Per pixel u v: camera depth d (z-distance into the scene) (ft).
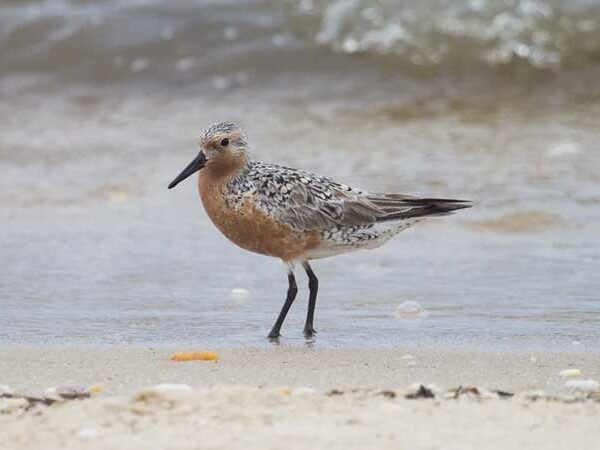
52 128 68.64
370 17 80.18
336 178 56.65
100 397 29.48
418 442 24.48
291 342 36.19
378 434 24.95
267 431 25.16
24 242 49.08
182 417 26.21
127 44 79.61
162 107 72.74
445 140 63.93
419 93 74.33
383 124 67.62
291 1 82.17
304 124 67.87
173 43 79.61
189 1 83.56
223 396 27.78
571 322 38.24
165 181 58.59
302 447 24.12
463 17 79.77
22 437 25.08
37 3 85.05
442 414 26.55
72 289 42.70
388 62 77.46
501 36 78.28
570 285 42.70
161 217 53.06
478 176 57.16
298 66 77.41
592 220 50.90
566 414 26.71
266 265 46.21
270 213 36.78
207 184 37.50
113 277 44.32
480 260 46.21
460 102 72.38
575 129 65.82
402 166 58.85
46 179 59.00
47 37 80.38
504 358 34.04
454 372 32.55
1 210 54.03
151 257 47.09
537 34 78.38
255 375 32.27
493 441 24.63
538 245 48.06
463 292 42.14
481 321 38.45
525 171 57.88
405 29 79.25
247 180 37.06
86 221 52.42
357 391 29.12
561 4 80.18
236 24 80.89
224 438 24.71
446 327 37.81
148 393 27.76
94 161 61.98
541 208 52.44
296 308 40.63
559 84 74.90
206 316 39.42
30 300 41.32
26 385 31.27
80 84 76.89
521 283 43.09
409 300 41.19
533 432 25.27
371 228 37.60
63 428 25.62
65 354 34.55
